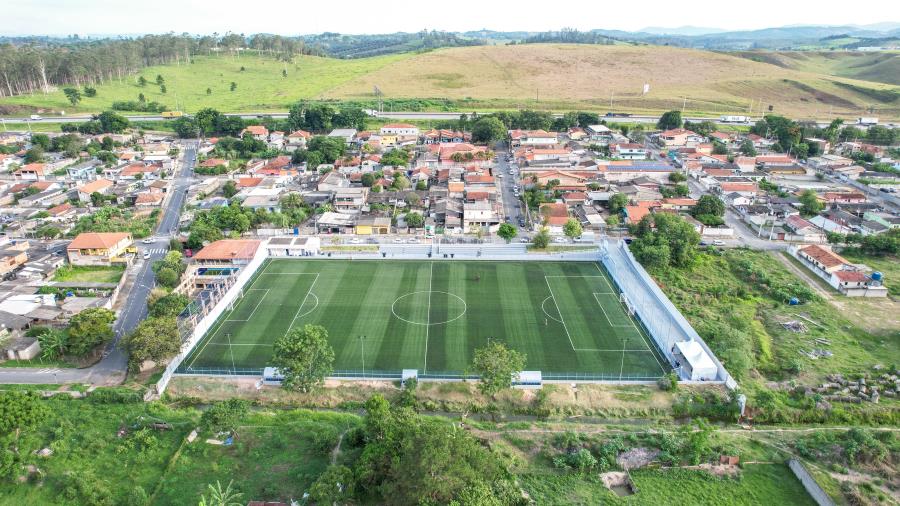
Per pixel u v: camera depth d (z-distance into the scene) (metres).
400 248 155.12
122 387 95.62
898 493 72.25
